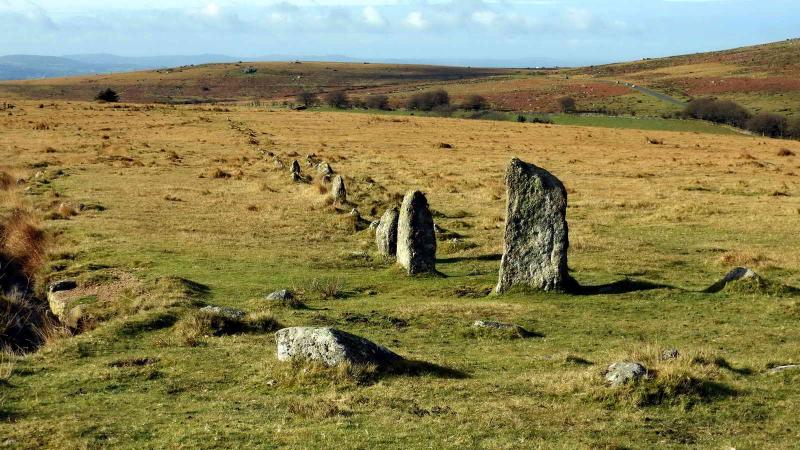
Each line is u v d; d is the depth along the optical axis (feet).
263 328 53.52
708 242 97.25
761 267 80.23
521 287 69.00
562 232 68.49
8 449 31.04
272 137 241.96
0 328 57.88
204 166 165.17
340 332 42.29
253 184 136.15
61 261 80.89
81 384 40.65
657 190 147.13
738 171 179.22
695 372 38.81
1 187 127.34
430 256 77.15
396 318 58.39
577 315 60.80
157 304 60.29
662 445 31.27
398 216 86.43
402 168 176.45
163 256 82.02
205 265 78.59
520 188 69.26
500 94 609.42
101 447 31.22
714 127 394.73
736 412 35.24
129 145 196.85
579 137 268.41
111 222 99.76
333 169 168.86
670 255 88.63
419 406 35.96
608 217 117.29
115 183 135.85
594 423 33.71
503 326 54.49
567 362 44.34
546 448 30.48
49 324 61.93
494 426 33.09
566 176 169.37
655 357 41.73
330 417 34.42
